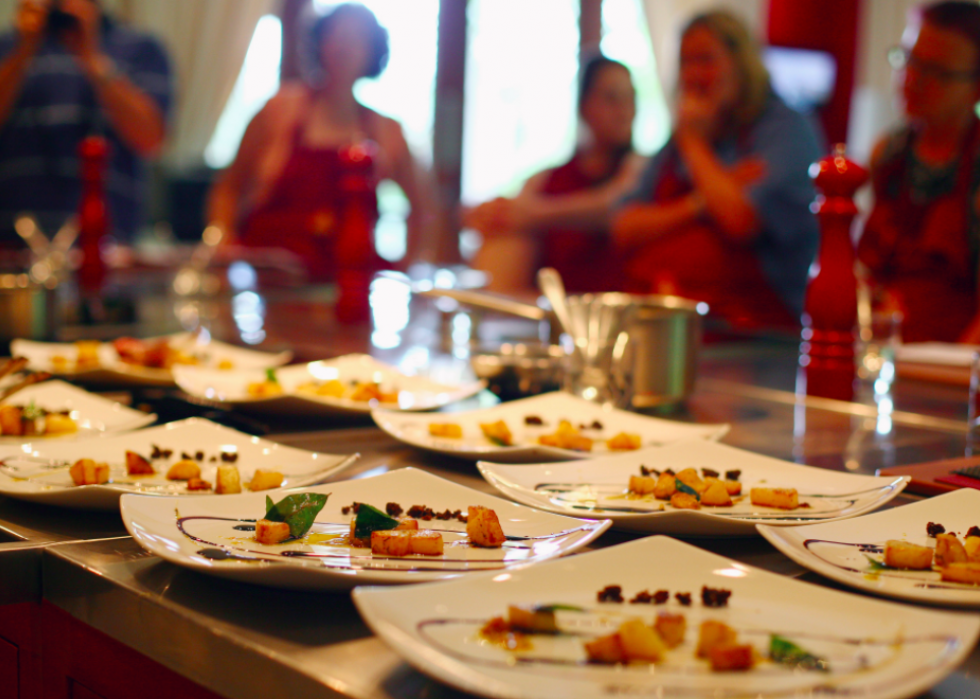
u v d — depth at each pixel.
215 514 0.58
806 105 4.85
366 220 1.90
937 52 2.28
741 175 2.66
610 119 3.55
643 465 0.77
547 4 5.52
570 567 0.46
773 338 1.88
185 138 6.19
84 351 1.25
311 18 3.36
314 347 1.52
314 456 0.78
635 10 5.63
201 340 1.44
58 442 0.80
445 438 0.87
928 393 1.33
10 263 2.40
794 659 0.38
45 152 3.29
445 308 1.55
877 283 2.45
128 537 0.59
